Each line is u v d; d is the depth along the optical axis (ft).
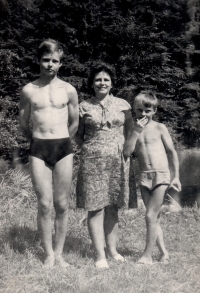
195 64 77.36
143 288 9.95
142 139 12.20
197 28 77.05
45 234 11.74
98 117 11.93
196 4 79.61
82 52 67.00
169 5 73.41
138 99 12.17
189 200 25.53
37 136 11.64
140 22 67.77
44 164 11.59
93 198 11.87
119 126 12.21
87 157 12.00
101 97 12.26
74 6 65.31
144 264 11.90
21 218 16.97
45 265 11.64
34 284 10.19
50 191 11.64
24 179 23.25
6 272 11.09
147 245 12.07
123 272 11.10
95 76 12.14
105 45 65.62
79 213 18.47
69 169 11.71
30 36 69.77
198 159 57.82
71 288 9.97
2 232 14.90
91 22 66.18
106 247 12.82
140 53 64.13
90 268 11.51
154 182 11.94
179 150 68.33
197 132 74.49
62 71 64.54
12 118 58.34
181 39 73.51
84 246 13.98
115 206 12.53
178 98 76.02
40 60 11.69
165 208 20.16
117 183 12.00
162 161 12.06
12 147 54.90
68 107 12.12
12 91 64.85
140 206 20.39
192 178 37.40
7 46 67.92
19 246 13.43
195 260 12.28
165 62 65.92
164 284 10.25
